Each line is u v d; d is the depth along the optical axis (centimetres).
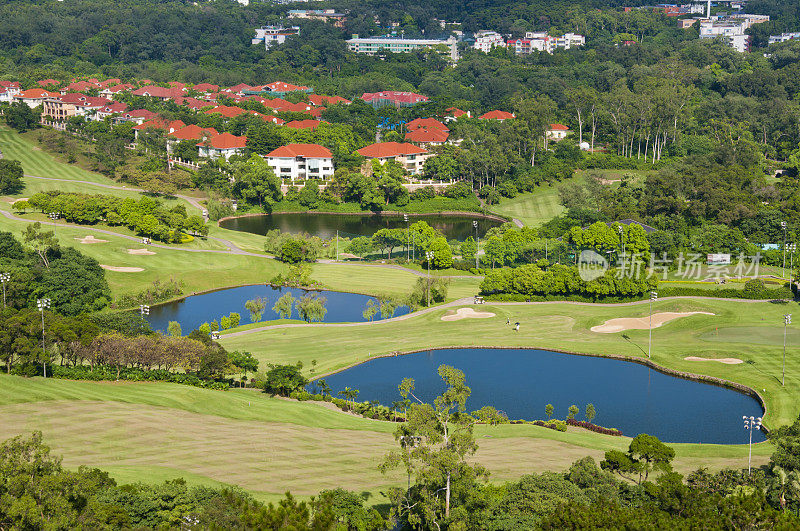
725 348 19025
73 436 13638
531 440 14350
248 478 12288
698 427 15425
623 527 9631
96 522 9775
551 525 9925
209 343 18062
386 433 14612
